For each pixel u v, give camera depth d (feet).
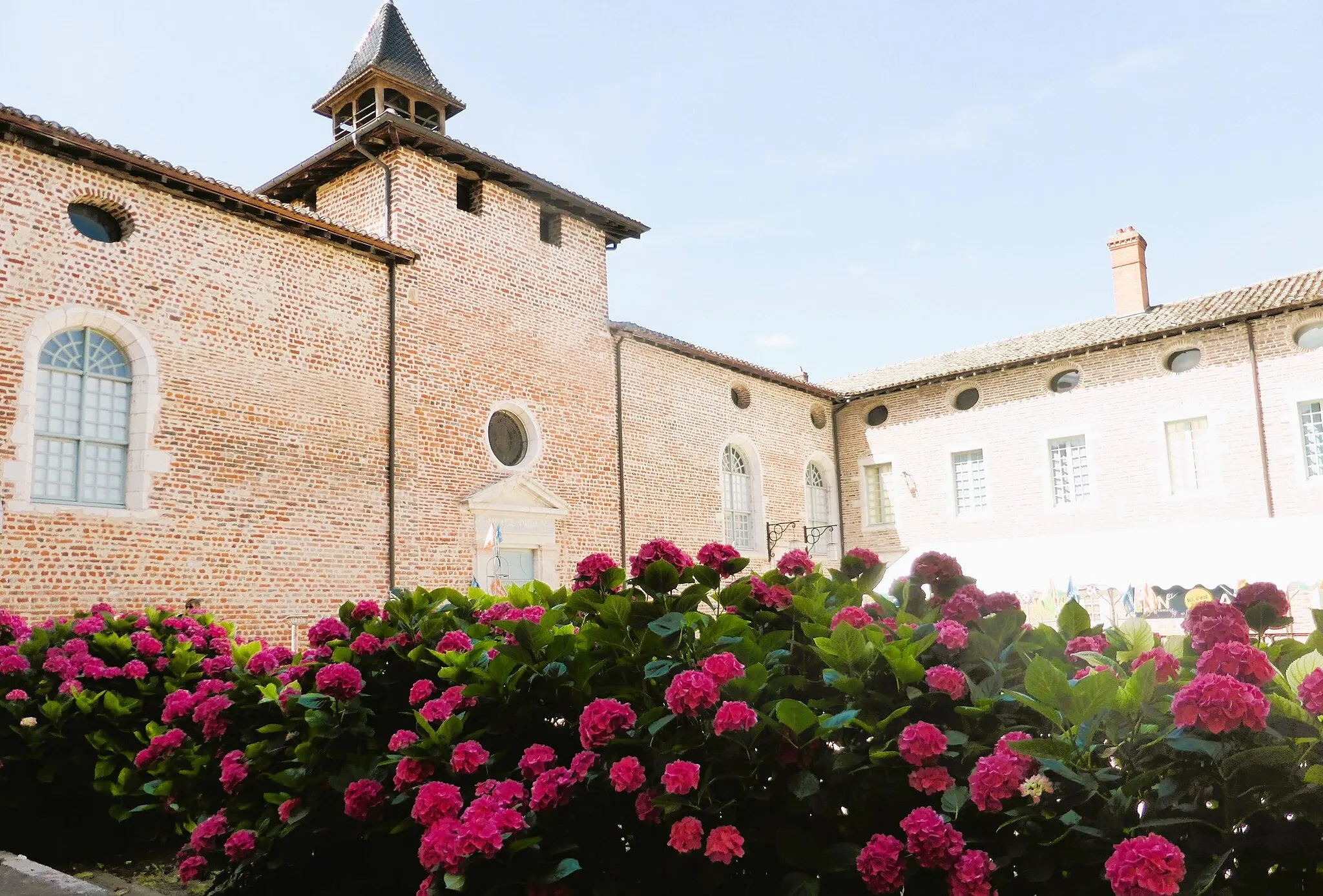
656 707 12.51
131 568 43.80
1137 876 8.51
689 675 11.35
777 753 11.48
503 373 63.31
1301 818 9.39
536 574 63.62
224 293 49.21
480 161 62.75
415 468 56.65
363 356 55.26
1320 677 9.29
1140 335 79.25
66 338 44.04
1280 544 51.93
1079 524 82.74
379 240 55.52
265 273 51.21
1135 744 10.19
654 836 12.23
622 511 70.33
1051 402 85.61
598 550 68.08
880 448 95.86
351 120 67.77
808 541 91.30
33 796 22.76
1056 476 85.56
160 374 46.09
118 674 23.97
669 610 14.34
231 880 17.87
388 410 55.93
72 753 22.68
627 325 72.74
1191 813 9.56
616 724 12.00
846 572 16.25
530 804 12.09
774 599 14.74
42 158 43.42
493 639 16.71
